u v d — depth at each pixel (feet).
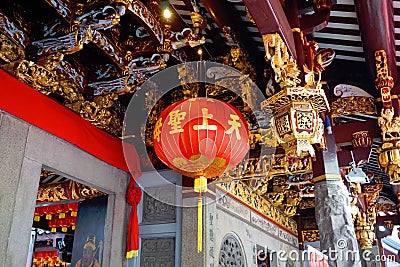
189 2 18.08
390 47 17.76
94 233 23.25
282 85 14.73
